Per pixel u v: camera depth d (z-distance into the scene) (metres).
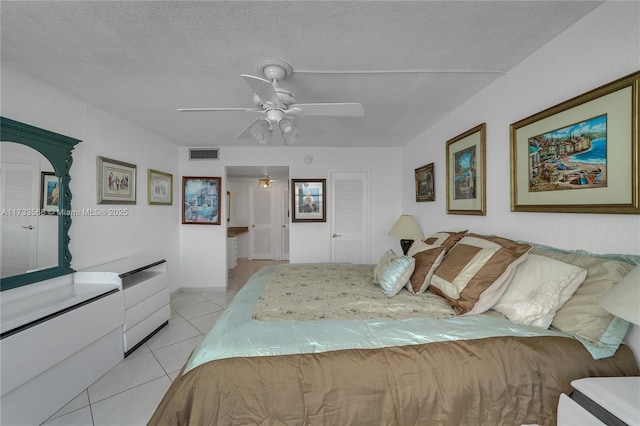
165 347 2.56
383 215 4.40
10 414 1.51
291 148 4.34
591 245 1.41
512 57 1.77
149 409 1.77
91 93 2.28
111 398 1.87
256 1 1.25
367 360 1.18
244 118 2.90
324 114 1.88
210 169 4.30
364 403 1.11
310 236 4.39
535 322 1.36
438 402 1.13
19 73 1.93
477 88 2.21
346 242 4.41
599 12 1.34
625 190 1.22
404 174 4.23
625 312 0.89
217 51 1.66
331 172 4.37
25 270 1.97
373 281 2.29
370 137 3.75
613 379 1.03
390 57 1.73
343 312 1.62
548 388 1.13
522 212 1.86
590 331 1.21
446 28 1.46
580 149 1.42
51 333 1.68
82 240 2.47
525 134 1.79
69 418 1.69
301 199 4.35
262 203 7.12
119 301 2.28
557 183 1.56
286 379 1.12
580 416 0.95
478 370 1.16
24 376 1.53
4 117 1.81
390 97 2.35
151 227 3.52
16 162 1.93
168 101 2.44
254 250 7.12
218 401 1.09
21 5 1.27
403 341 1.29
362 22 1.40
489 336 1.29
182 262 4.29
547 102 1.64
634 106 1.18
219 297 4.02
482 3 1.28
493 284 1.57
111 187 2.79
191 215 4.25
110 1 1.25
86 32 1.48
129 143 3.07
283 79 1.97
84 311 1.92
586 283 1.31
